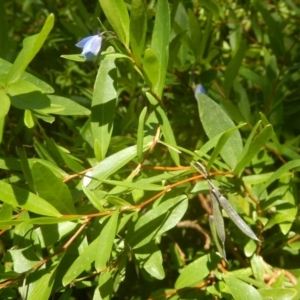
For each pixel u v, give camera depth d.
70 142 0.37
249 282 0.25
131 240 0.23
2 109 0.18
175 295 0.26
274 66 0.36
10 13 0.47
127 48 0.24
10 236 0.29
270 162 0.31
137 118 0.34
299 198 0.31
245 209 0.29
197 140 0.36
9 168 0.25
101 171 0.24
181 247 0.36
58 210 0.22
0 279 0.22
